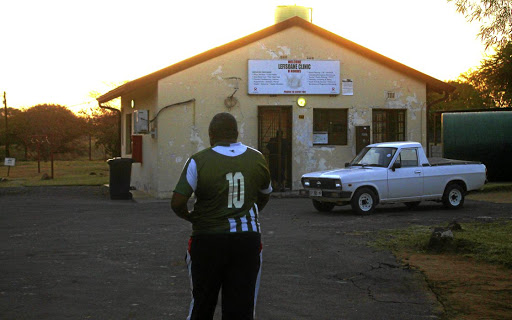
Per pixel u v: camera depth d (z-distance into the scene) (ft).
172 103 57.82
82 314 18.34
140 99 66.23
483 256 26.58
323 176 43.70
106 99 68.39
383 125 63.93
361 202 43.55
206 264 13.43
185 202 13.53
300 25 60.29
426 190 45.93
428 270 24.48
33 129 188.75
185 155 58.23
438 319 18.16
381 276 23.67
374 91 62.64
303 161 61.05
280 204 52.19
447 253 27.99
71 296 20.49
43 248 29.89
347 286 22.18
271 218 42.11
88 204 52.21
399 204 52.11
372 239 32.14
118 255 28.02
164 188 57.67
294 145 60.85
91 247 30.19
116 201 55.57
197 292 13.56
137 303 19.65
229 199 13.55
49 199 57.16
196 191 13.69
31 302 19.69
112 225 38.50
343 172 43.88
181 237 33.47
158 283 22.47
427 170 45.98
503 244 28.35
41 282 22.53
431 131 122.11
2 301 19.79
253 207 13.83
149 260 26.81
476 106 124.77
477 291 21.30
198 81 58.54
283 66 60.29
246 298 13.42
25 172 109.29
